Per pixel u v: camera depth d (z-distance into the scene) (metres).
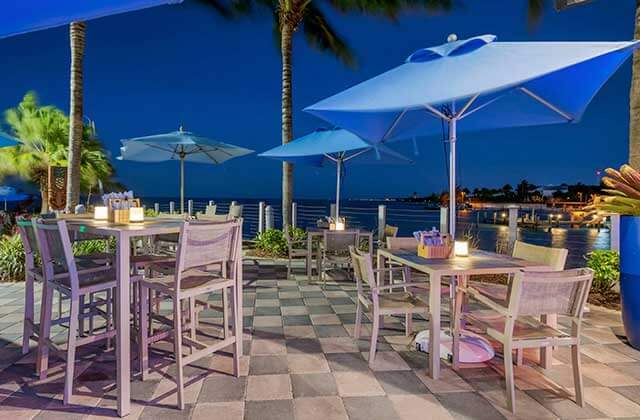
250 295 4.65
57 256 2.30
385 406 2.19
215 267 3.53
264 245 7.71
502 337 2.19
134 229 2.19
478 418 2.07
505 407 2.18
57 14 1.77
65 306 4.01
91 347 2.96
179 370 2.15
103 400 2.23
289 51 7.98
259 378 2.51
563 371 2.63
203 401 2.23
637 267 2.94
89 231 2.33
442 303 4.28
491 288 3.03
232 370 2.62
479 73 2.35
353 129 3.43
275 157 6.17
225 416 2.08
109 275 2.60
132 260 2.96
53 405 2.17
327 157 6.31
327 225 6.19
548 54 2.35
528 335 2.19
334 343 3.13
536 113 3.45
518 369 2.65
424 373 2.60
